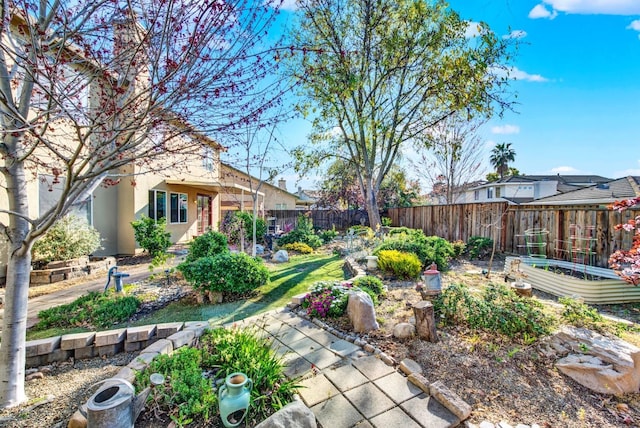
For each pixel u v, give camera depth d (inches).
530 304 145.2
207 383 97.5
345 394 100.0
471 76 371.9
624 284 183.8
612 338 120.4
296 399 97.3
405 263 240.8
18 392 94.0
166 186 450.3
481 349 123.8
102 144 87.4
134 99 91.3
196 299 201.3
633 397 98.5
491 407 93.6
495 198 1002.7
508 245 337.7
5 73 88.3
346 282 201.3
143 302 192.4
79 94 101.8
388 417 89.6
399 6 403.9
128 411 75.4
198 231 565.3
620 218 216.4
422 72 432.8
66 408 91.5
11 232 93.4
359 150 525.3
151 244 353.7
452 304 152.2
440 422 87.4
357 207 797.9
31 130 80.0
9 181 92.4
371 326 146.8
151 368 98.7
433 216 481.4
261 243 442.9
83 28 97.1
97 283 247.9
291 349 131.7
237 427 84.7
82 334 129.9
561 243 267.6
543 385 103.7
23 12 85.1
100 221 354.9
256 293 217.6
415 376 105.9
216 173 560.1
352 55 398.6
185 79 88.1
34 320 164.6
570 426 87.0
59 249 262.1
